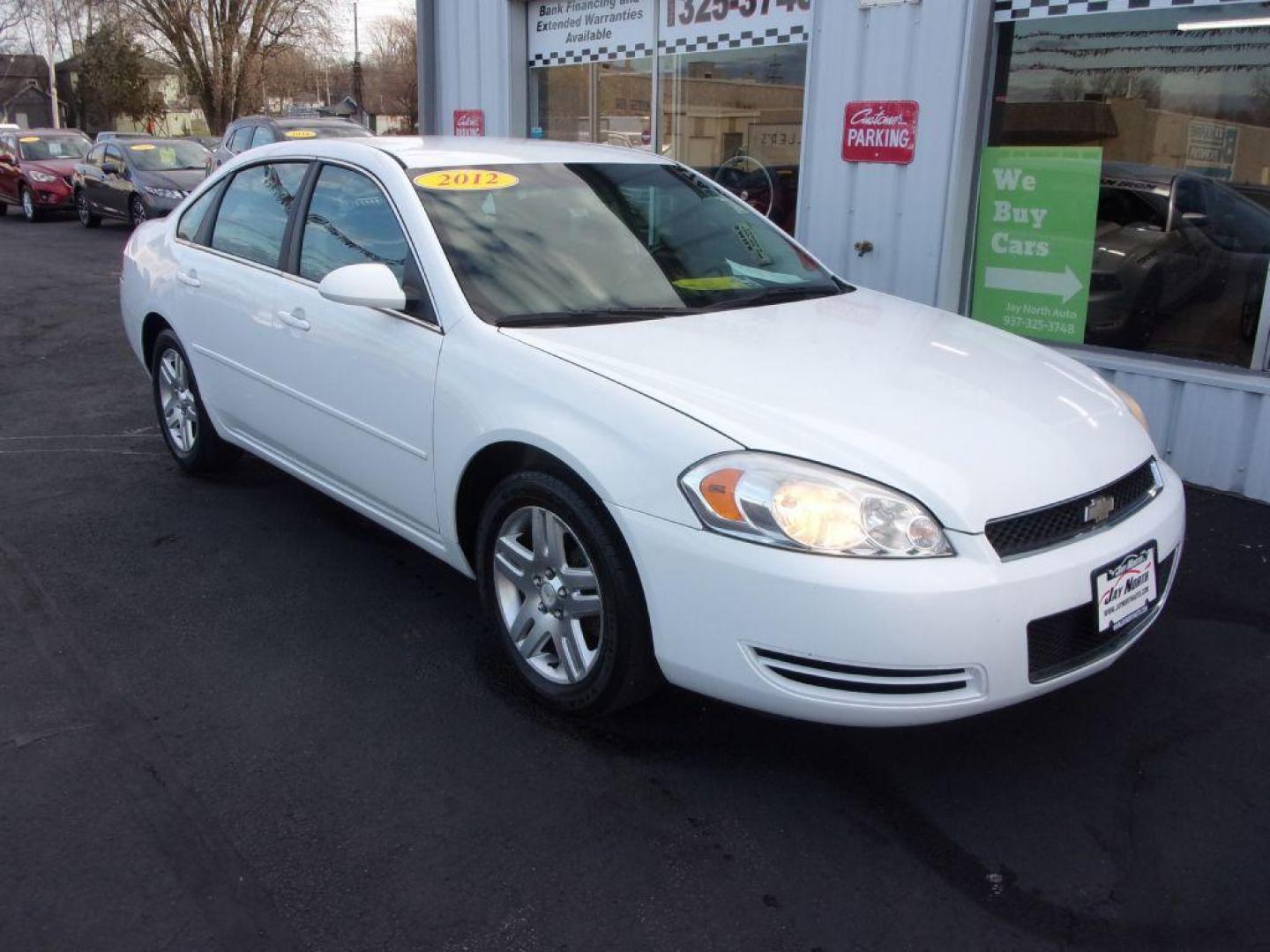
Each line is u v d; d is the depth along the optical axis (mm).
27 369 7961
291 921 2416
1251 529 4770
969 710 2623
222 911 2445
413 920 2424
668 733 3164
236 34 39125
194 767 2980
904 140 6191
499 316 3373
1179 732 3195
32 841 2668
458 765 3000
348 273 3428
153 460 5719
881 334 3541
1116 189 5699
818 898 2506
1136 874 2594
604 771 2977
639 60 8188
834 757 3055
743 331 3410
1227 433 5180
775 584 2553
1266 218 5152
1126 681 3482
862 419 2805
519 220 3775
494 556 3314
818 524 2545
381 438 3668
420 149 4102
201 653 3611
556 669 3236
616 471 2801
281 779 2930
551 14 8852
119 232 19031
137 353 5578
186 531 4688
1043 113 5875
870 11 6199
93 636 3725
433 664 3555
